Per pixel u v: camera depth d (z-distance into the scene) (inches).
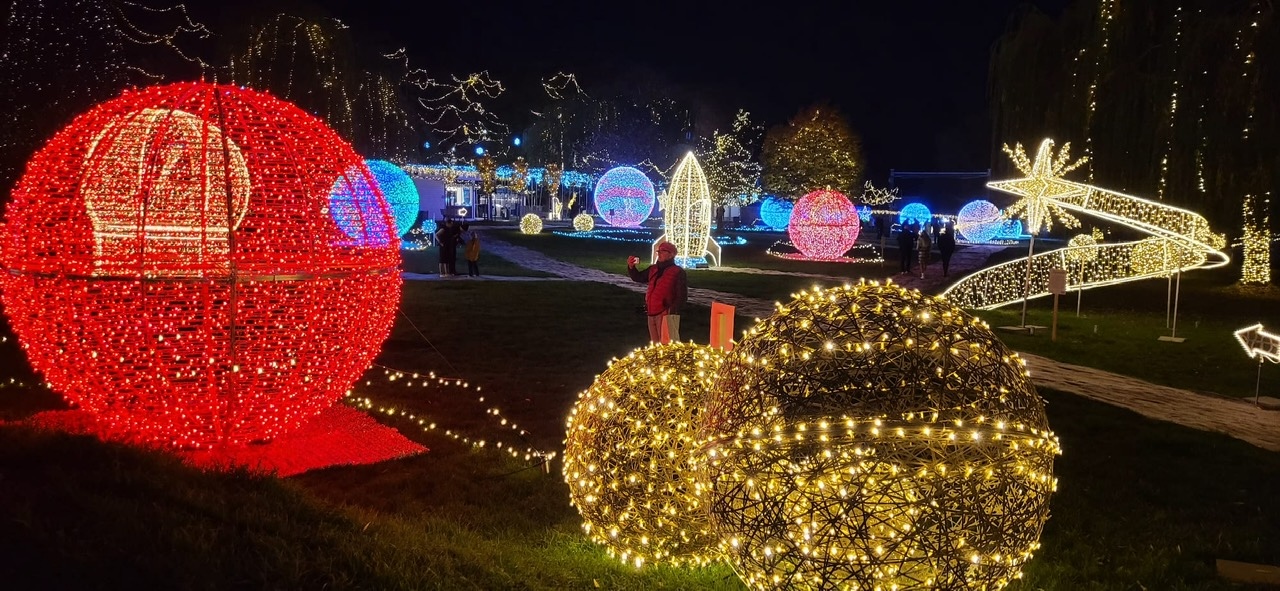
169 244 256.1
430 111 2261.3
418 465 277.6
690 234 1167.0
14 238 262.7
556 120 2332.7
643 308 417.4
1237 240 926.4
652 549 199.3
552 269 1072.2
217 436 270.7
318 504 206.7
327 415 326.6
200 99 267.0
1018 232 2249.0
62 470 188.2
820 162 2304.4
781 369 168.2
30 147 757.9
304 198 268.7
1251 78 770.8
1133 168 837.8
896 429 159.2
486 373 420.5
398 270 299.1
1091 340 580.7
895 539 154.8
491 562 190.1
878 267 1233.4
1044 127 919.0
